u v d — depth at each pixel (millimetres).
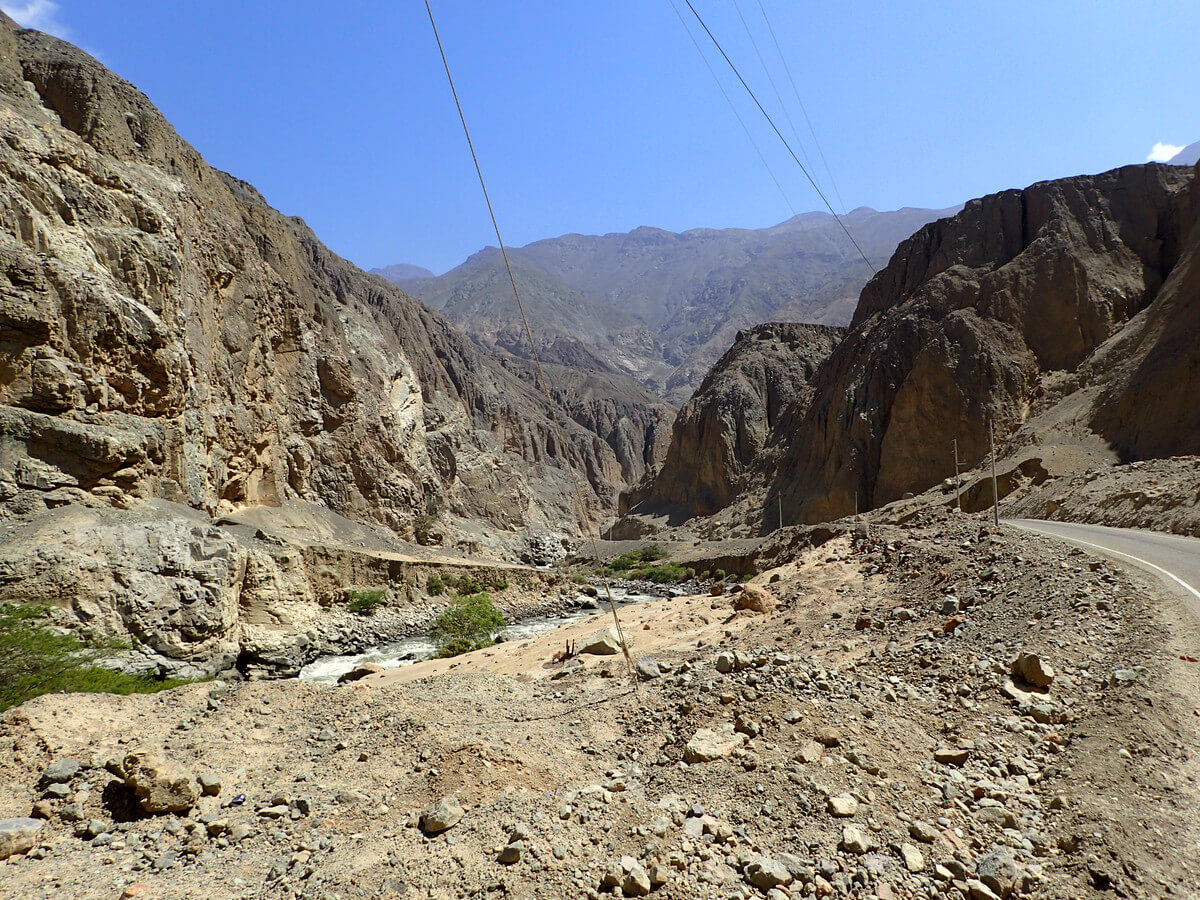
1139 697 8188
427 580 52969
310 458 67188
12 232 32719
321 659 38219
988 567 15992
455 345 170000
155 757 8461
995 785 6836
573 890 5352
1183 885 5188
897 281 88250
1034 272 68688
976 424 63406
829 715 8297
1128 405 47375
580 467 180500
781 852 5738
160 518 33188
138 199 41312
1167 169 70562
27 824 7211
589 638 16922
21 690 17375
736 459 106875
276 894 5863
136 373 36875
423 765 8570
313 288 86062
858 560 20891
